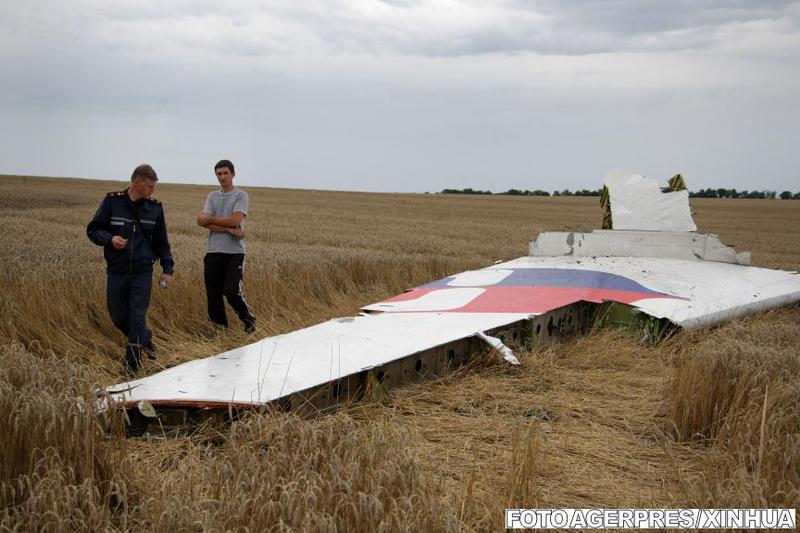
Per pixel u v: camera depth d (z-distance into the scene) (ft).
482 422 16.35
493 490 12.34
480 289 27.91
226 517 10.07
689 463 14.49
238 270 25.25
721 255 34.68
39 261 33.09
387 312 24.22
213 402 14.44
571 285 28.17
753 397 15.42
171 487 11.33
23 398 11.58
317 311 30.60
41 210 113.39
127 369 19.92
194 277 30.14
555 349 23.39
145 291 20.27
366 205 187.52
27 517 9.77
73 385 12.80
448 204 212.23
